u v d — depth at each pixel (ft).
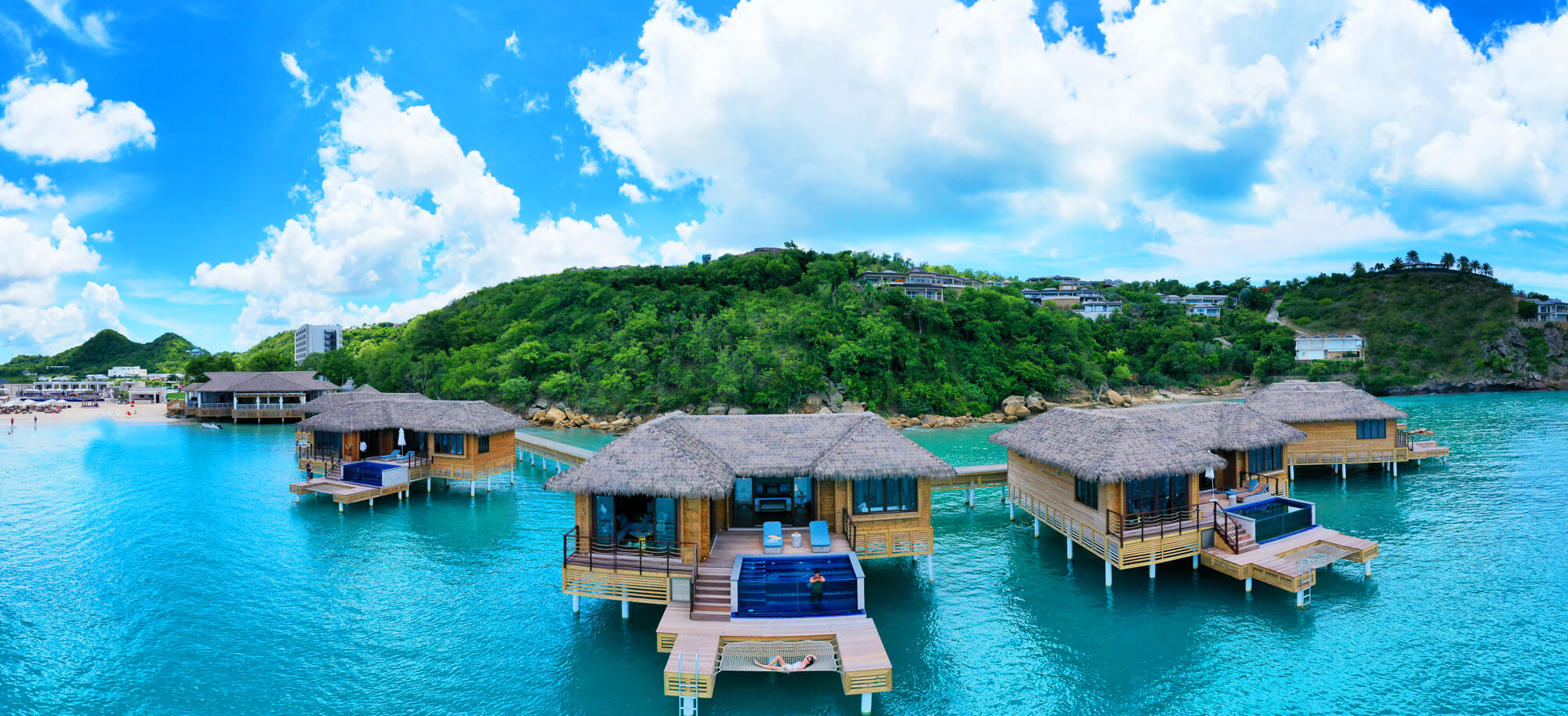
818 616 67.92
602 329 317.22
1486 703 60.34
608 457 79.30
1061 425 102.53
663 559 76.48
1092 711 60.70
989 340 342.03
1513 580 87.20
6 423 279.90
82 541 109.29
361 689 64.80
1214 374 409.08
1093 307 504.02
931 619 79.05
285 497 138.72
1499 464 159.33
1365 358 446.19
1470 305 469.98
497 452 143.02
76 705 62.23
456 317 403.34
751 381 278.87
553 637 74.90
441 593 87.51
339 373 369.30
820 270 398.83
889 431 88.17
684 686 57.21
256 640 74.74
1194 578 89.04
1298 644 71.56
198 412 276.21
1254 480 117.91
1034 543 106.32
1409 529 109.19
